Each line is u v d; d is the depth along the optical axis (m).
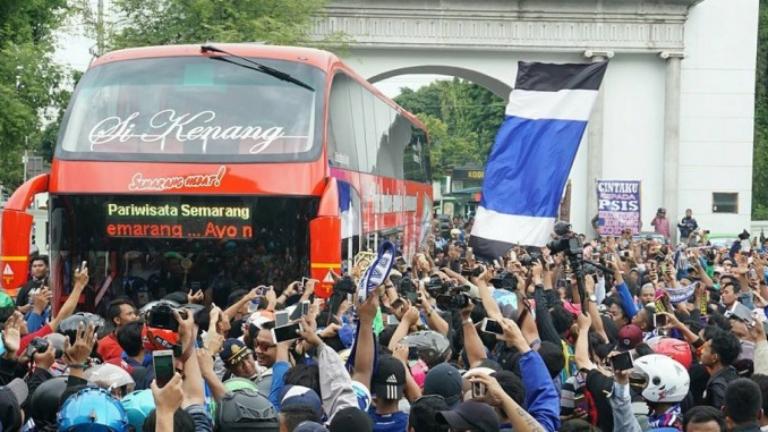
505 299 11.93
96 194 15.42
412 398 8.51
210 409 7.61
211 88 15.93
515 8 44.66
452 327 12.66
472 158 99.56
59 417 6.36
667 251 27.81
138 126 15.72
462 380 7.83
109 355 10.74
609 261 13.31
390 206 23.45
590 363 8.80
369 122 20.36
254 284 15.42
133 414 6.77
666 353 10.25
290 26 35.47
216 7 34.31
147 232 15.45
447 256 24.41
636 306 14.88
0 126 26.34
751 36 46.09
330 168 15.83
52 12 29.70
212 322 8.05
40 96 27.91
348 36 41.53
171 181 15.41
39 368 8.53
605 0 44.88
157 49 16.31
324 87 15.98
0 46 27.91
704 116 46.16
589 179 45.34
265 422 6.84
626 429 7.58
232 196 15.39
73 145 15.66
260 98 15.88
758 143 61.38
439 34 44.59
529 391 7.76
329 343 9.23
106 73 16.09
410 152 28.39
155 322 7.20
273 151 15.55
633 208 37.59
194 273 15.45
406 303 10.33
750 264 18.39
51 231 15.56
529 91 17.20
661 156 45.88
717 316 12.27
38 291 11.76
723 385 9.66
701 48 46.03
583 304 10.59
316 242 15.15
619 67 45.78
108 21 34.22
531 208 17.17
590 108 17.05
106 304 15.41
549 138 17.16
